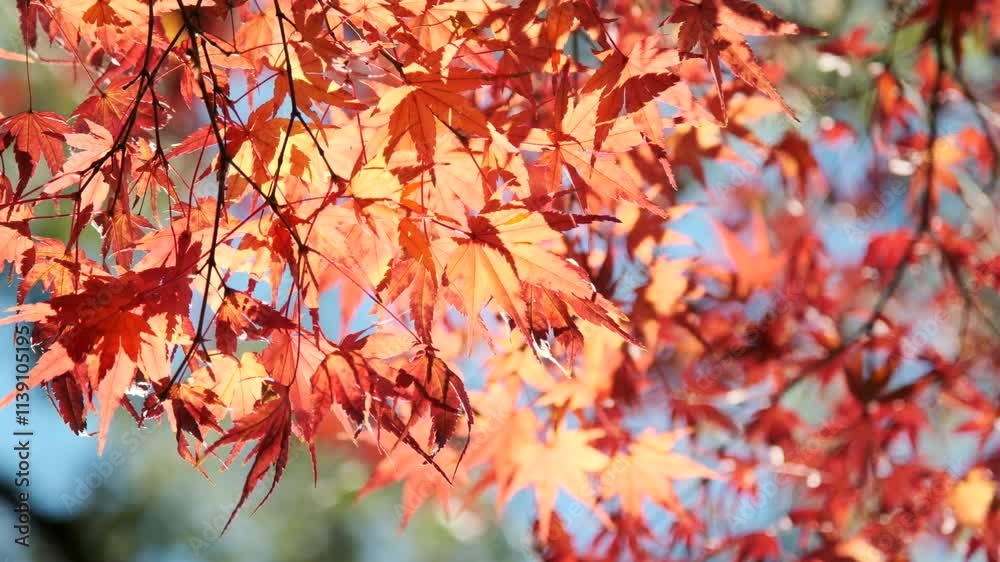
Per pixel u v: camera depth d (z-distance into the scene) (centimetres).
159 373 107
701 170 127
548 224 107
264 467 105
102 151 110
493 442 125
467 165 109
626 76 109
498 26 110
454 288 108
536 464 126
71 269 109
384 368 107
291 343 107
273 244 107
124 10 111
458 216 109
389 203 107
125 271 109
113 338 106
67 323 106
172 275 107
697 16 108
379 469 128
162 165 110
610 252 122
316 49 108
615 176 110
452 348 126
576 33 118
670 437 128
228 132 108
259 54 111
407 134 109
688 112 109
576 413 127
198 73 107
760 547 137
